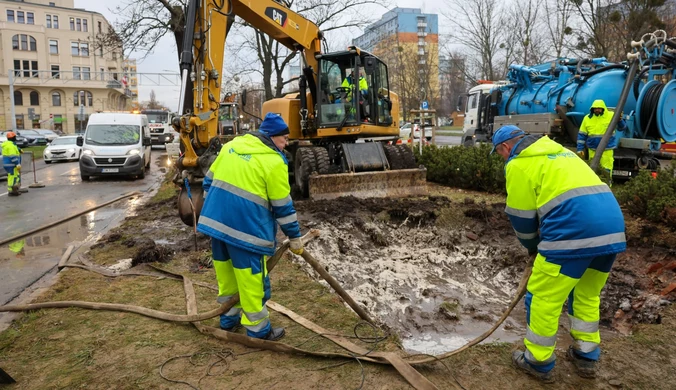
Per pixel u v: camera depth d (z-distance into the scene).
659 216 6.35
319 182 9.09
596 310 3.30
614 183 11.07
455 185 11.42
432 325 4.49
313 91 10.67
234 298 3.66
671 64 9.77
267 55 21.75
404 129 30.25
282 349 3.54
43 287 5.06
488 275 5.95
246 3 8.77
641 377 3.28
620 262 5.55
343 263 6.18
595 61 11.17
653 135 10.04
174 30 18.27
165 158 25.44
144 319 4.17
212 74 7.57
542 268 3.07
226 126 24.64
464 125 19.97
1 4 57.06
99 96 60.94
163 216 8.85
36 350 3.63
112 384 3.14
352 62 9.97
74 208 10.41
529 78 12.75
